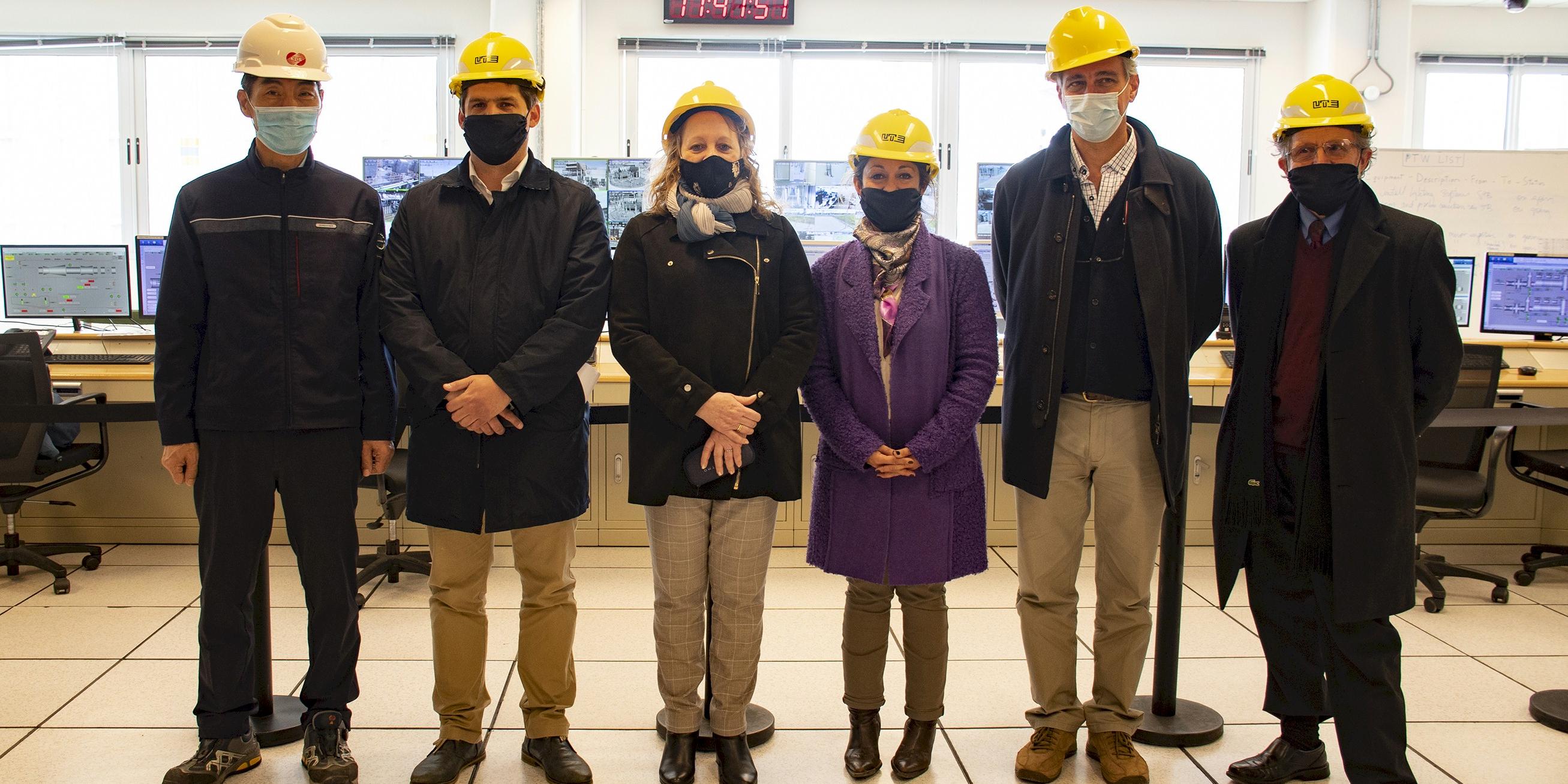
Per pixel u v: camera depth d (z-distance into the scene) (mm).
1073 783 2021
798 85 6449
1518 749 2217
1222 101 6539
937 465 1940
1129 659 2012
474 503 1903
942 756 2166
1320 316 1913
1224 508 2029
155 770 2057
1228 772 2057
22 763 2082
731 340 1905
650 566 3678
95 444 3697
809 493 3967
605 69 6305
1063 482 1995
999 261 2172
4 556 3402
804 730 2301
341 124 6348
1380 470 1806
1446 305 1818
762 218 1977
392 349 1889
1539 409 2980
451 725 1999
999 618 3115
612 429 3910
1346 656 1858
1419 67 6484
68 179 6293
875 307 2008
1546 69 6484
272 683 2365
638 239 1961
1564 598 3441
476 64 1878
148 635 2902
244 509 1926
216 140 6332
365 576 3332
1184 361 1916
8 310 4449
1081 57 1842
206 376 1925
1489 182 5484
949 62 6414
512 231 1939
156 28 6195
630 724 2318
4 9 6141
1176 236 1908
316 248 1932
